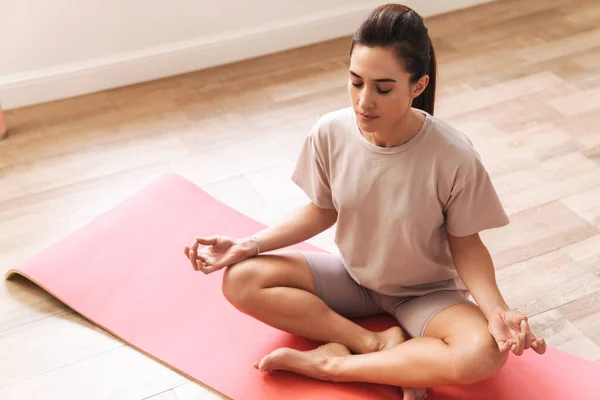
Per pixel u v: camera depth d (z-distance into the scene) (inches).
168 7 110.0
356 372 61.6
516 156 93.4
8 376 66.4
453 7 130.2
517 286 74.4
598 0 130.6
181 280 74.9
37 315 72.7
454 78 111.0
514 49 118.0
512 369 64.4
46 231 84.0
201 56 115.2
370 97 52.6
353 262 64.1
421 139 57.0
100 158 96.2
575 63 113.3
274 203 87.2
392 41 51.1
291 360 62.7
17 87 105.5
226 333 69.0
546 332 69.1
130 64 111.0
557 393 62.2
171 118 104.3
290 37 120.2
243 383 64.0
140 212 83.5
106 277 75.2
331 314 64.8
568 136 96.8
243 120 103.4
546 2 131.2
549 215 83.5
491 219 59.2
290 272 64.6
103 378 65.9
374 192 59.1
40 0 101.6
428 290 64.1
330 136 60.6
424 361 58.7
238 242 64.9
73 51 107.5
